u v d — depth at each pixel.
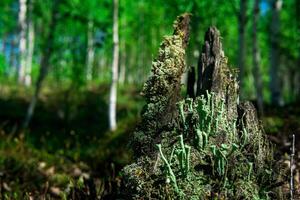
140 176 3.52
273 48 14.18
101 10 18.72
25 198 5.59
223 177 3.43
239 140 3.63
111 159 8.29
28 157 8.70
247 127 3.67
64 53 15.56
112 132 11.90
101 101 18.25
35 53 17.84
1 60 22.45
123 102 19.30
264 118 9.30
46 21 19.34
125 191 3.59
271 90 13.89
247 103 3.78
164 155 3.57
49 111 17.11
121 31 15.02
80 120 15.81
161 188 3.43
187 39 3.89
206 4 14.62
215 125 3.55
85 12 18.02
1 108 16.75
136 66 36.28
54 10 14.32
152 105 3.70
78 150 9.71
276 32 14.38
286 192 3.84
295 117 9.38
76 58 15.49
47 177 7.27
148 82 3.73
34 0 18.58
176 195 3.38
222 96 3.75
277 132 7.86
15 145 9.68
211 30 3.96
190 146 3.54
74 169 8.16
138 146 3.68
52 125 14.08
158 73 3.70
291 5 19.89
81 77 15.90
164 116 3.66
